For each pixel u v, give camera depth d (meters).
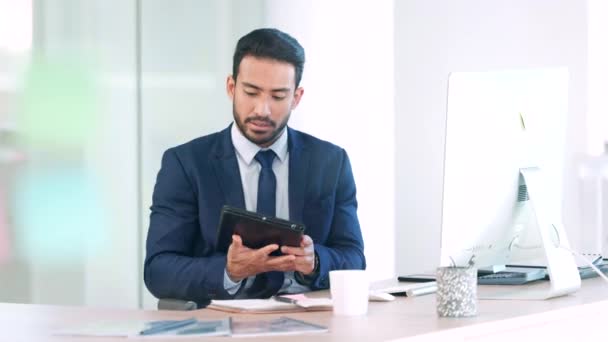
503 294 2.48
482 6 5.47
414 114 5.71
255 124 3.04
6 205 3.87
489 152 2.40
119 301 4.29
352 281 2.10
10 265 3.89
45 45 3.98
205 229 3.00
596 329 2.27
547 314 2.07
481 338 1.87
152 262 2.95
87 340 1.74
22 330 1.91
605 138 5.17
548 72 2.57
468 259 2.40
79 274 4.13
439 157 5.63
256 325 1.86
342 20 5.29
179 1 4.54
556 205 2.54
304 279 2.89
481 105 2.39
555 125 2.58
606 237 5.09
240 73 3.05
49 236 4.02
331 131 5.28
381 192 5.50
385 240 5.52
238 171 3.06
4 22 3.86
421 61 5.69
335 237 3.17
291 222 2.63
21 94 3.91
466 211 2.37
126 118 4.30
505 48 5.40
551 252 2.38
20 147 3.91
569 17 5.19
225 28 4.78
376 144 5.47
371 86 5.45
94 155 4.18
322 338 1.70
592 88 5.16
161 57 4.45
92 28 4.16
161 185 3.06
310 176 3.14
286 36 3.07
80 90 4.11
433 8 5.64
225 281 2.79
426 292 2.57
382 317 2.05
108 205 4.23
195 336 1.74
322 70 5.22
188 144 3.12
